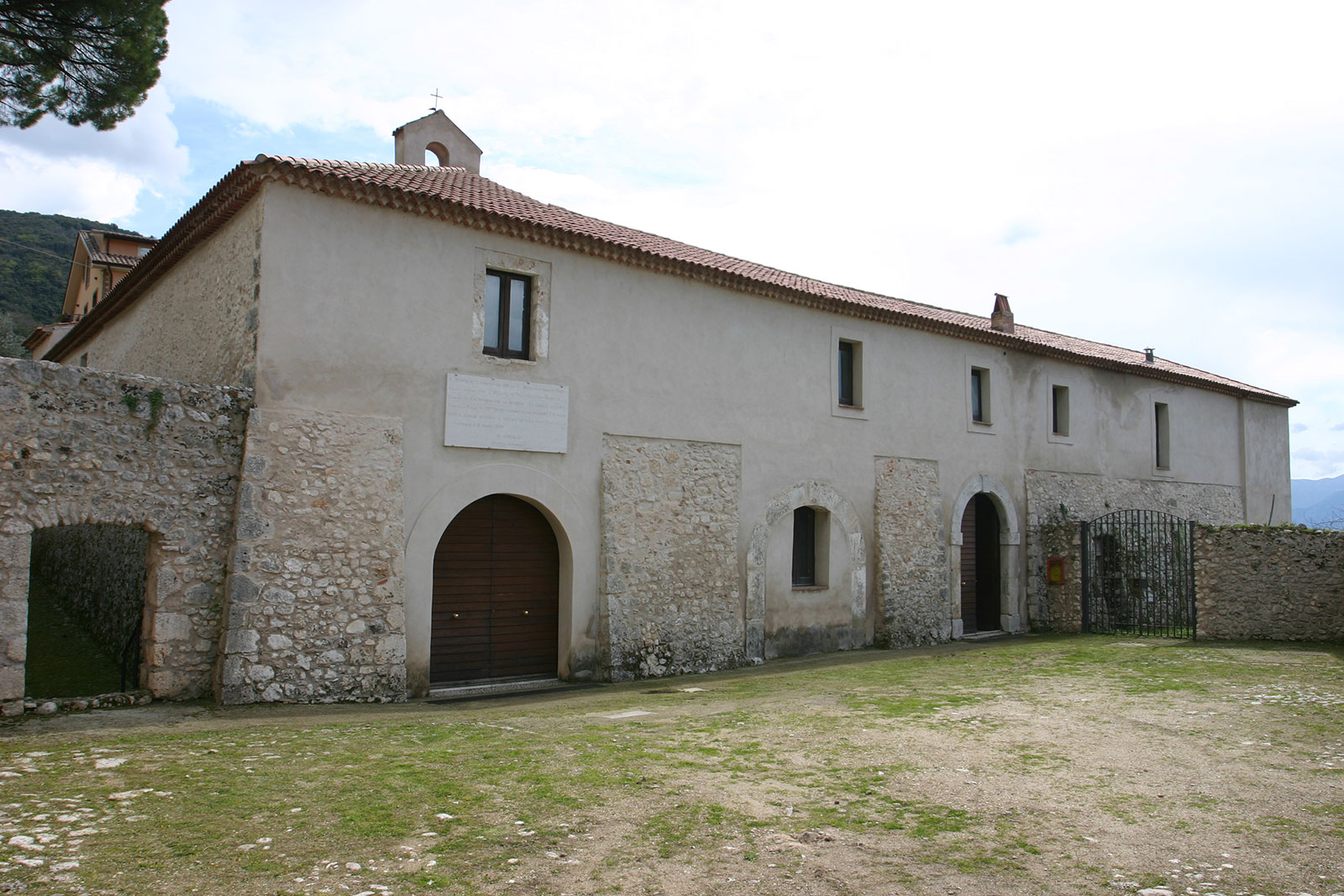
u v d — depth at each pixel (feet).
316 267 34.32
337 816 17.40
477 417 37.96
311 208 34.42
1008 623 62.59
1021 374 65.46
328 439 33.86
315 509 33.14
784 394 50.16
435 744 24.41
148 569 31.35
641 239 48.44
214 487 31.78
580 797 19.21
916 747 24.58
